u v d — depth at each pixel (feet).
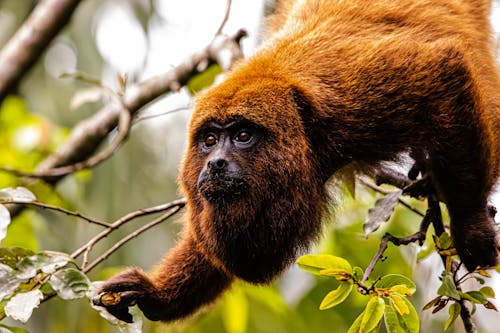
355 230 42.06
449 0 35.58
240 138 30.96
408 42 31.89
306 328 49.55
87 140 46.11
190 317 34.71
